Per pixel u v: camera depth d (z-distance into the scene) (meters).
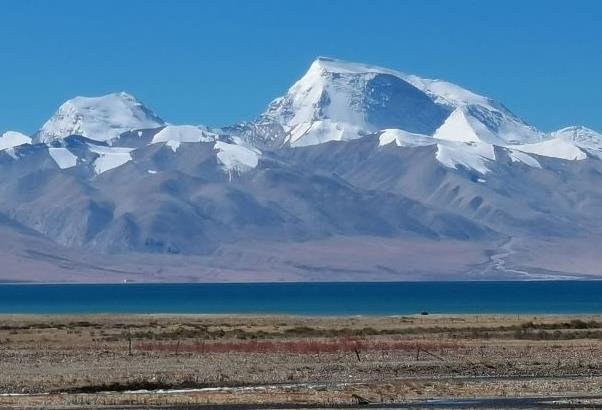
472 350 139.00
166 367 120.25
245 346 144.38
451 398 95.31
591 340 157.62
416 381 108.25
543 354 133.38
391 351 137.38
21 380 108.56
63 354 135.62
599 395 96.69
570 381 107.12
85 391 101.75
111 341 158.62
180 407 89.94
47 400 93.81
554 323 199.50
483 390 100.31
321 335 171.25
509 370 117.94
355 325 199.88
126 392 100.50
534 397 95.69
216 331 179.00
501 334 169.88
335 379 110.56
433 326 192.88
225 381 108.44
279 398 94.56
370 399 94.56
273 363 124.00
